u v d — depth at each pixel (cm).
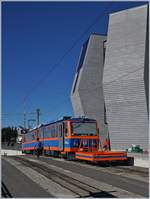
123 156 2562
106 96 4766
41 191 1308
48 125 3650
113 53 4753
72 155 2911
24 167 2294
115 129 4678
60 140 3111
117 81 4647
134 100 4488
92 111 5225
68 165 2491
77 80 5466
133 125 4503
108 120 4747
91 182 1566
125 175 1883
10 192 1287
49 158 3362
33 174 1877
